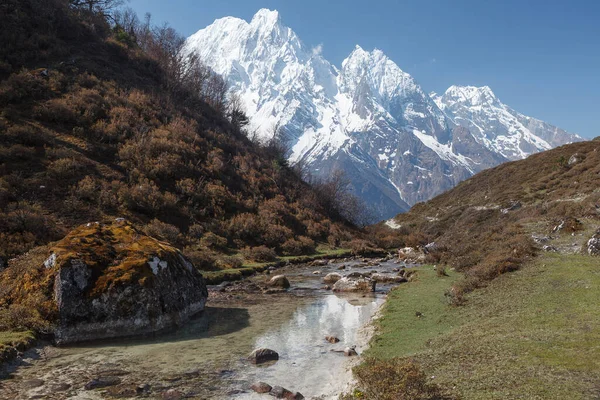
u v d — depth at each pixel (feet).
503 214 199.31
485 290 69.21
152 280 61.67
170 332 60.95
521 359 35.58
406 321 60.34
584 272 65.46
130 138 177.47
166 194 155.74
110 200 138.10
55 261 57.67
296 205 223.92
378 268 139.44
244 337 58.08
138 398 36.63
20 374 42.70
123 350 51.65
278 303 82.64
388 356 45.57
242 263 138.00
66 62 211.61
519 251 88.84
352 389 36.86
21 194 122.72
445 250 145.79
